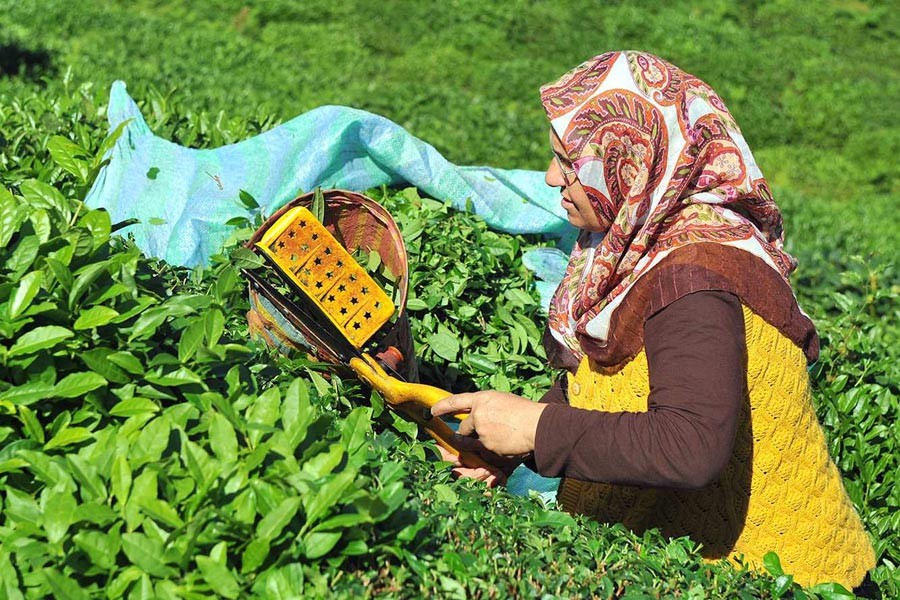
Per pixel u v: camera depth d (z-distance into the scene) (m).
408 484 1.75
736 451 1.92
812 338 1.95
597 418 1.82
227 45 15.52
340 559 1.44
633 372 1.93
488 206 3.33
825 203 13.39
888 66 20.67
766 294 1.81
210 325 1.71
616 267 1.92
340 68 16.58
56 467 1.46
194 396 1.63
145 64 11.93
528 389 2.92
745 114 17.08
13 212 1.72
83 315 1.63
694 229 1.84
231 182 2.99
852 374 3.50
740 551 1.98
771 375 1.85
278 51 16.95
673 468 1.73
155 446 1.49
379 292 2.10
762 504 1.94
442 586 1.50
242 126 4.02
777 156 16.06
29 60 11.26
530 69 17.39
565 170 1.97
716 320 1.75
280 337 2.21
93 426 1.59
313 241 2.05
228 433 1.50
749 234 1.85
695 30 19.73
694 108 1.88
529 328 3.06
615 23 19.47
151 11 17.64
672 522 2.04
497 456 2.17
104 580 1.41
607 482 1.81
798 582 2.00
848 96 17.95
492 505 1.86
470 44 18.16
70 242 1.75
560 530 1.81
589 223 1.98
